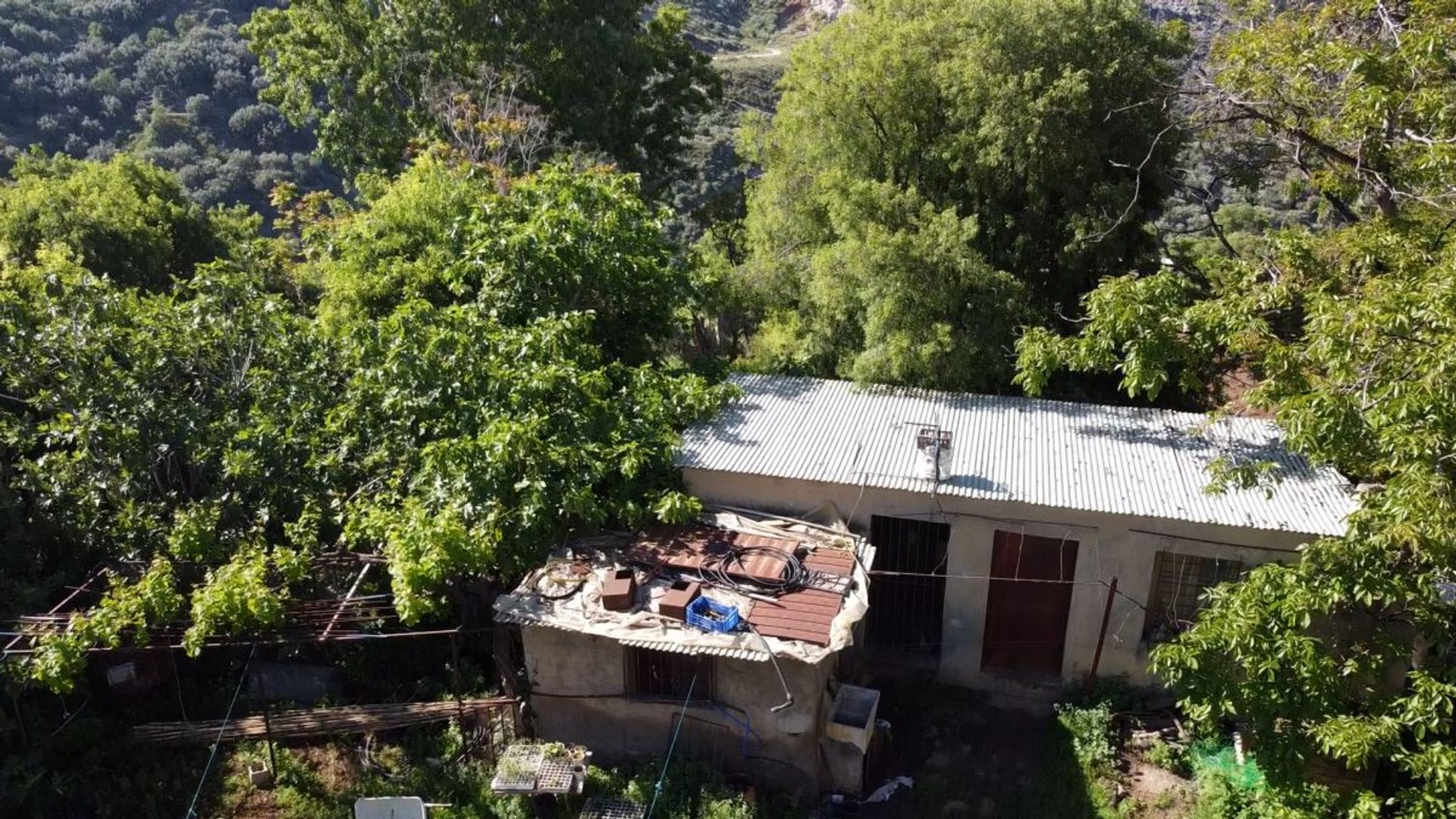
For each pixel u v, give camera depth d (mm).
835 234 16844
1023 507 10609
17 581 10398
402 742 10625
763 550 10578
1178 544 10297
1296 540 9906
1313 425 8086
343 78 23438
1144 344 10641
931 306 13742
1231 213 23469
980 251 15648
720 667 9789
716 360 14641
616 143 22969
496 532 9938
